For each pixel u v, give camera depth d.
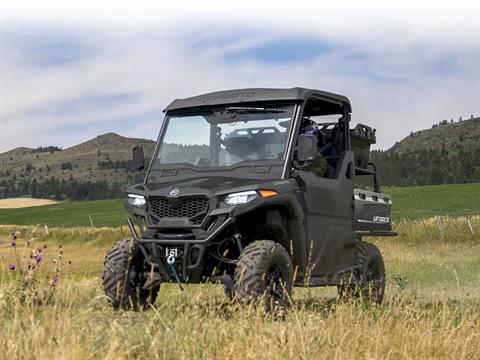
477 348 6.36
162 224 7.70
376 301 10.15
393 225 41.97
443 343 6.24
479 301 10.66
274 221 7.98
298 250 8.27
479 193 90.06
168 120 9.00
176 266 7.62
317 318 6.13
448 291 13.98
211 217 7.58
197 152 8.62
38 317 6.07
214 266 7.96
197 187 7.73
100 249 51.53
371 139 10.98
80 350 4.44
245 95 8.71
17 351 4.52
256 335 5.46
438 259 26.02
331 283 9.10
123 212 110.12
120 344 5.07
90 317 5.62
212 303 7.20
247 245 7.96
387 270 19.88
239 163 8.29
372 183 11.40
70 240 55.84
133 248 8.12
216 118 8.67
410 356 5.84
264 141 8.37
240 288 7.23
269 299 7.33
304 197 8.37
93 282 10.05
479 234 38.75
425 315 7.77
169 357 5.11
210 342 5.54
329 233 9.00
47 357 4.30
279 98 8.49
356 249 10.25
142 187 8.20
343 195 9.41
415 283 15.66
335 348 5.60
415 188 103.06
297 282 8.30
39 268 8.15
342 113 9.99
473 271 19.44
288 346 5.34
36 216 117.31
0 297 6.82
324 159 9.34
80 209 123.44
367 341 6.00
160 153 8.80
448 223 40.72
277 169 8.12
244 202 7.57
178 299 7.76
